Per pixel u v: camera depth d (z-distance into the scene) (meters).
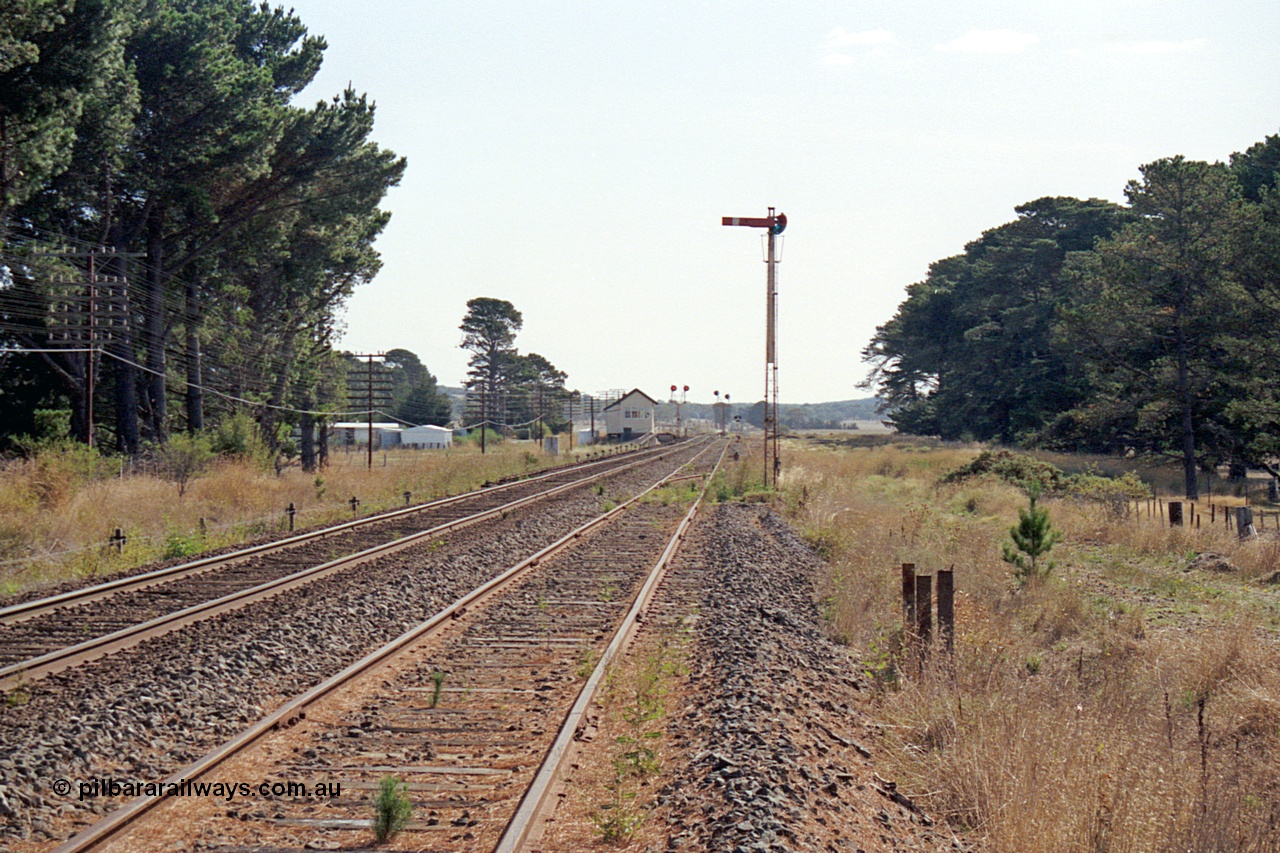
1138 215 73.69
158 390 40.66
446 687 9.95
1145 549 23.09
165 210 39.12
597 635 12.39
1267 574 19.53
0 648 11.38
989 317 84.38
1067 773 7.68
